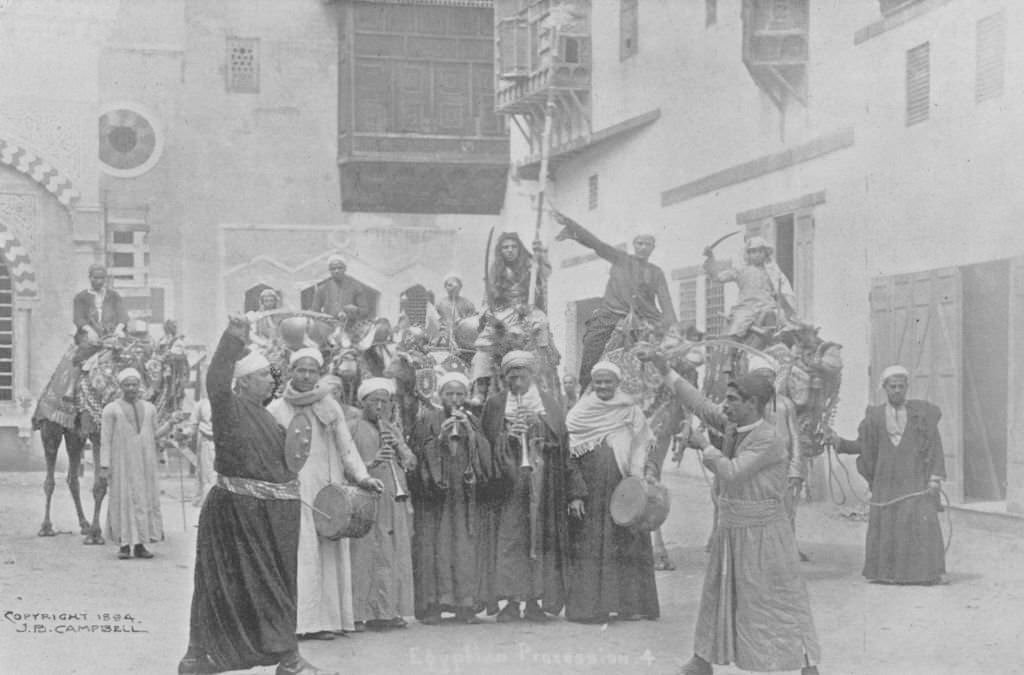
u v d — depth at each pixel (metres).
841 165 13.01
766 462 7.06
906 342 12.33
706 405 7.56
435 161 14.89
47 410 12.17
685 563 10.34
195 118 14.66
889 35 12.61
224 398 7.22
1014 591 9.47
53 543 11.70
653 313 11.02
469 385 9.44
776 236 13.82
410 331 10.29
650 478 8.52
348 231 14.84
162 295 14.51
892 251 12.58
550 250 15.52
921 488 9.86
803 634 7.03
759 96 13.84
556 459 8.66
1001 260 11.62
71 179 14.53
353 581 8.31
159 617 8.93
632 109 15.06
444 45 15.17
